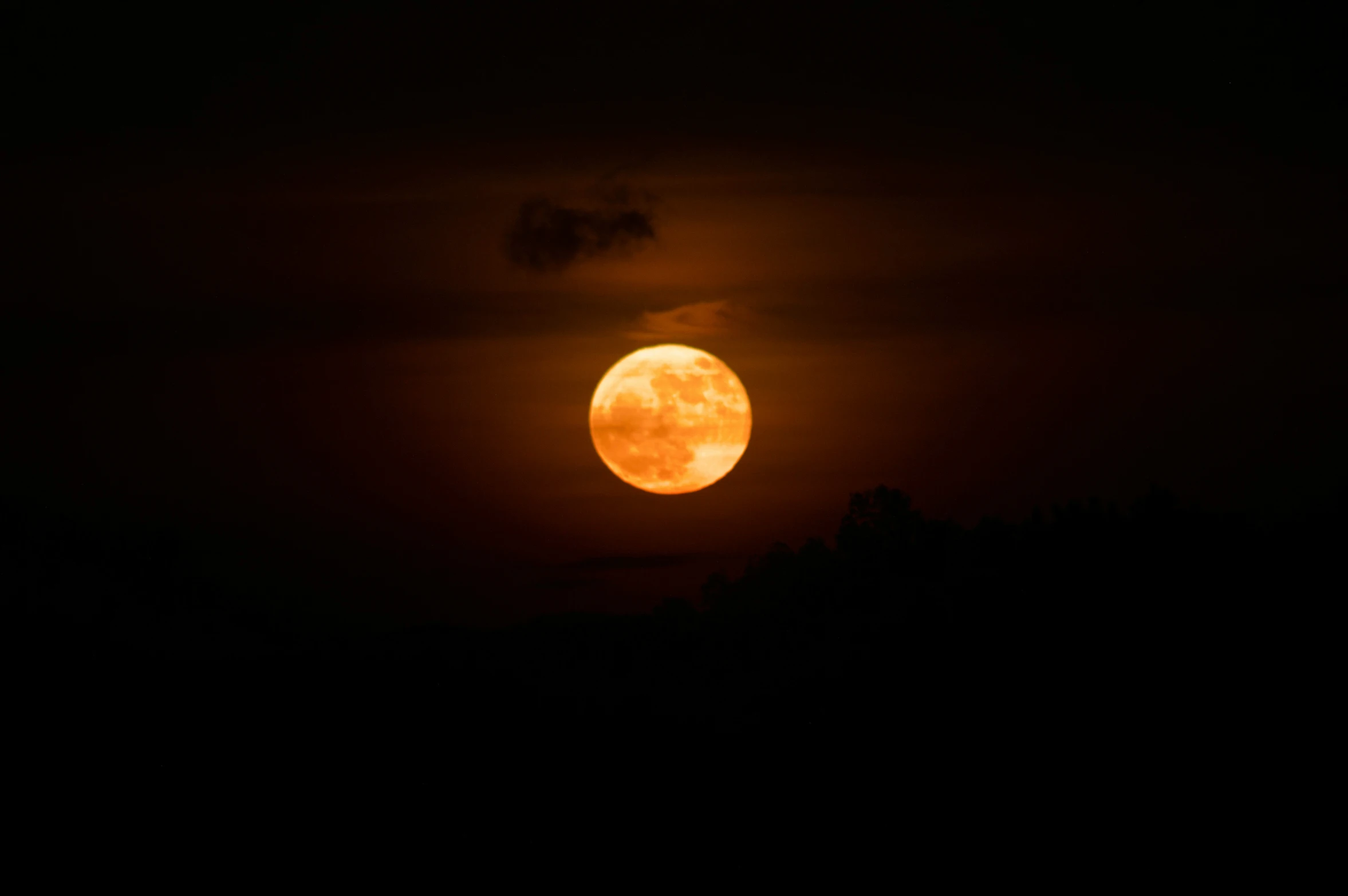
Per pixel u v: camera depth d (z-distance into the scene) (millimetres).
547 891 109938
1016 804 129500
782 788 146125
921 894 104625
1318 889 99812
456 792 150625
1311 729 141125
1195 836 114062
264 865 118688
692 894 107625
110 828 131500
